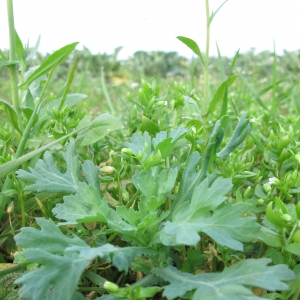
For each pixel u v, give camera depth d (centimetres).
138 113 177
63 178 131
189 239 89
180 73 1087
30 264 114
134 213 105
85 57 999
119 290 88
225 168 143
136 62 1091
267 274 85
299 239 96
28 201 152
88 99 500
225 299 81
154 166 129
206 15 200
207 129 210
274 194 139
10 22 171
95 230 130
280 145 135
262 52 966
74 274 88
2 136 183
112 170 143
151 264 107
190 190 120
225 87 180
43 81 220
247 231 94
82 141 157
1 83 689
